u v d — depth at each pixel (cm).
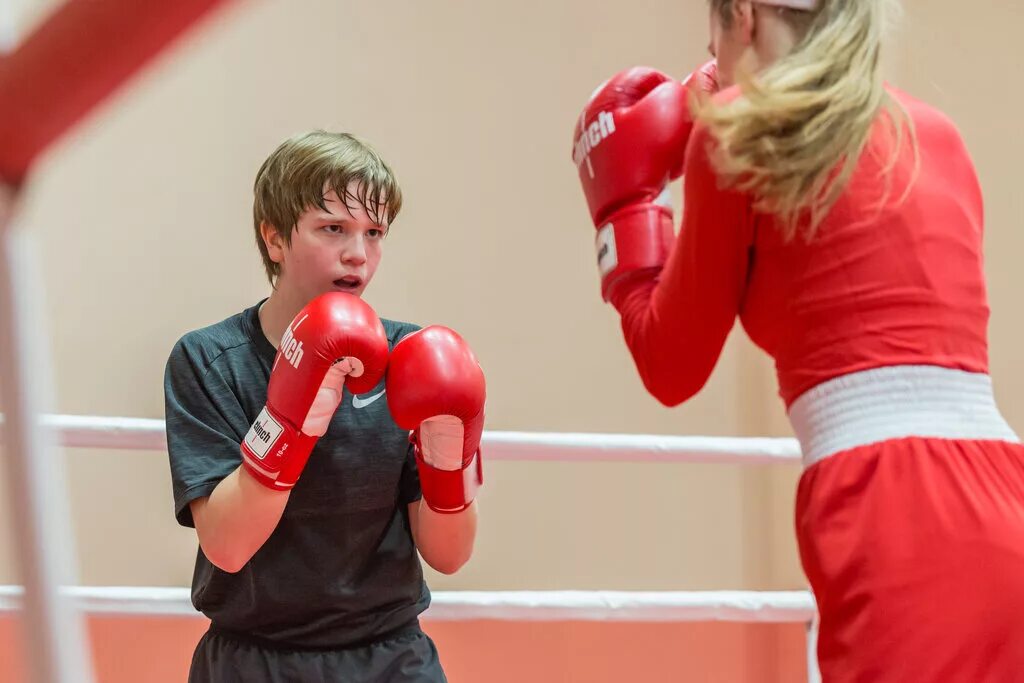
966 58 413
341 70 389
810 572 137
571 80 404
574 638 378
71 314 363
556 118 402
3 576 303
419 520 194
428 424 181
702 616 254
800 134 137
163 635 346
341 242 188
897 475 132
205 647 188
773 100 137
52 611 75
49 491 75
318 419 167
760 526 398
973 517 128
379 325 169
